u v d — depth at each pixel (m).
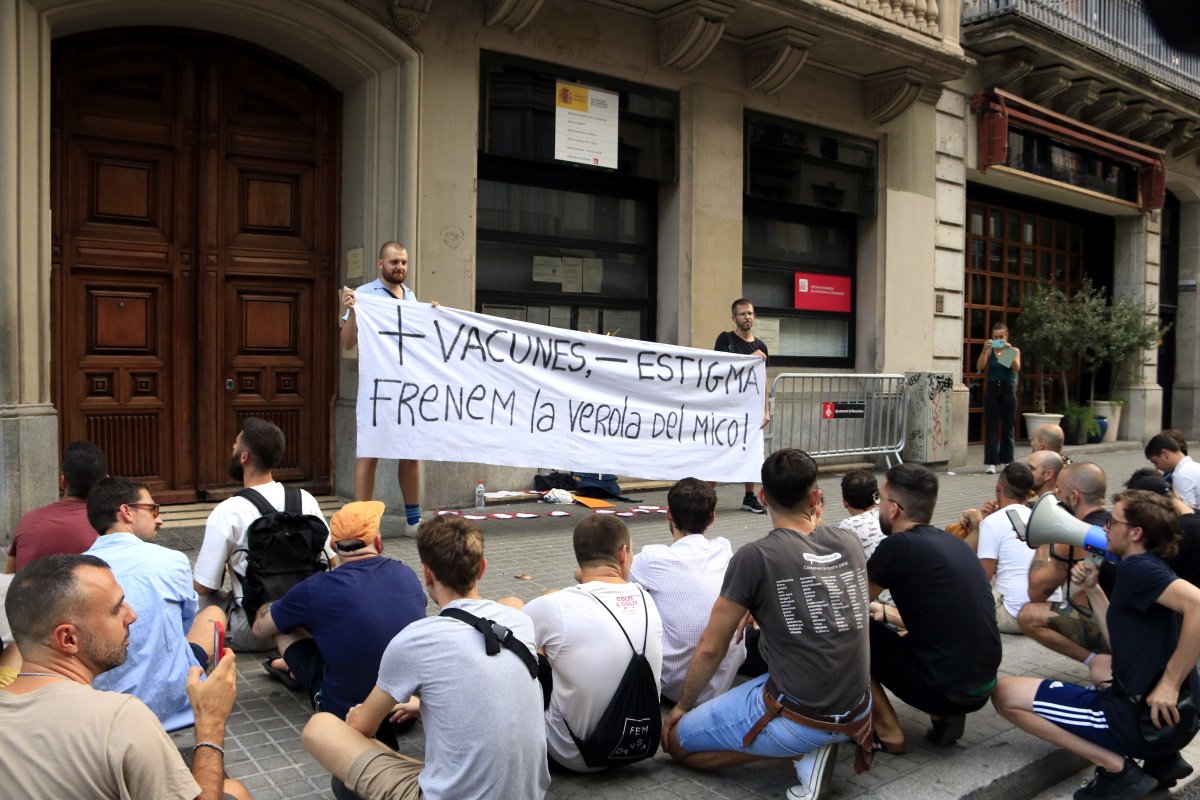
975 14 13.06
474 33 8.44
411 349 6.86
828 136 11.48
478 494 8.59
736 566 3.55
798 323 11.82
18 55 6.27
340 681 3.48
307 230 8.23
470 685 2.79
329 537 4.30
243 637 4.50
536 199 9.54
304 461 8.28
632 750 3.49
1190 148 17.42
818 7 9.77
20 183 6.30
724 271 10.42
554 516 8.26
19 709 2.13
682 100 10.07
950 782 3.68
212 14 7.18
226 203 7.80
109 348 7.32
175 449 7.62
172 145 7.51
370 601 3.51
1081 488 4.66
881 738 3.97
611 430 7.80
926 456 12.22
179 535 6.83
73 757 2.09
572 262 9.82
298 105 8.13
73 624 2.25
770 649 3.48
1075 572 4.50
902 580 3.85
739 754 3.60
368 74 7.90
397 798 2.85
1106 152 15.70
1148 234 17.08
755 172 10.78
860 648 3.45
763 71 10.28
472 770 2.76
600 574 3.63
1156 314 17.42
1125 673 3.71
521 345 7.33
